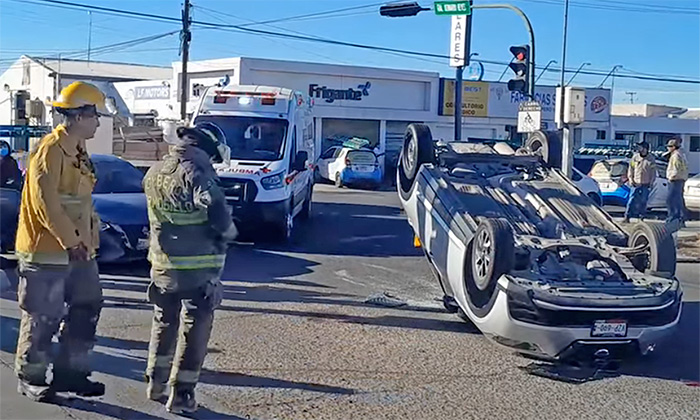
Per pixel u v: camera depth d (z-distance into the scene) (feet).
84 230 18.45
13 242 35.83
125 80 166.40
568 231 28.50
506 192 31.17
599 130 154.20
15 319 26.40
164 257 17.99
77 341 19.17
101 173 38.50
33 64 165.89
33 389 19.01
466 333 27.73
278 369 22.82
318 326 27.78
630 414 20.53
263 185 44.75
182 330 18.37
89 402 19.20
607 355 23.81
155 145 75.00
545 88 136.36
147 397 19.65
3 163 36.01
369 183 99.09
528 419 19.86
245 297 31.76
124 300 29.94
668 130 166.20
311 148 60.23
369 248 46.26
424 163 32.37
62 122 17.98
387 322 28.81
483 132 134.72
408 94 128.47
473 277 25.50
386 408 20.11
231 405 19.70
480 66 100.99
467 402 20.90
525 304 23.26
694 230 61.98
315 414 19.40
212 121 48.16
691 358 25.96
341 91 122.93
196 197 17.37
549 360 24.80
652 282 25.03
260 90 50.42
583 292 23.73
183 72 101.71
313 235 50.80
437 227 29.53
